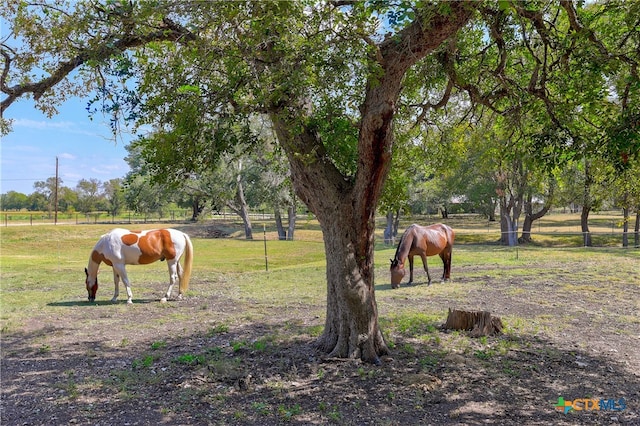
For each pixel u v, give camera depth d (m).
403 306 11.80
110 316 11.54
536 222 53.34
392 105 6.05
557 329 9.45
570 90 7.50
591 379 6.67
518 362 7.30
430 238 15.06
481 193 35.41
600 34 8.06
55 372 7.26
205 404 5.77
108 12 5.67
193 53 5.67
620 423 5.29
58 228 40.56
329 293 7.30
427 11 5.38
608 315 10.70
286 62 5.43
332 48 5.66
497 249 28.05
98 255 13.25
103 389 6.40
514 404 5.75
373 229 7.02
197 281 17.94
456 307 11.59
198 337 9.16
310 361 7.06
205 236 46.81
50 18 6.07
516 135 10.14
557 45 7.25
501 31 7.71
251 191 44.03
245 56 5.53
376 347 7.26
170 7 5.35
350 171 7.54
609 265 18.69
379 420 5.26
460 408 5.61
